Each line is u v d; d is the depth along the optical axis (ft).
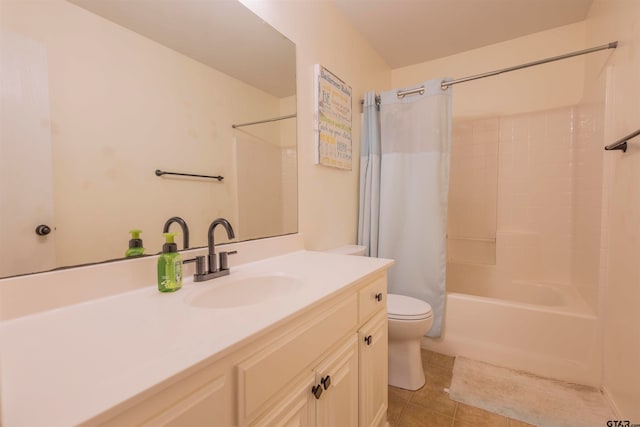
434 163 6.17
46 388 1.29
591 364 5.07
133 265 2.74
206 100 3.55
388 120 6.65
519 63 7.50
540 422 4.31
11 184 2.10
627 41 4.39
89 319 2.10
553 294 6.74
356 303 3.25
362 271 3.47
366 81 7.41
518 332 5.63
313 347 2.45
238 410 1.78
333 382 2.72
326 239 5.85
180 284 2.81
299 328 2.31
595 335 5.05
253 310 2.20
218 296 2.97
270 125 4.46
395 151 6.59
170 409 1.43
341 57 6.25
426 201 6.28
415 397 4.95
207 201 3.58
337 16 6.11
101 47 2.59
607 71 5.04
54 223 2.31
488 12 6.38
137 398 1.25
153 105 3.00
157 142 3.04
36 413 1.14
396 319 5.00
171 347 1.65
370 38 7.29
